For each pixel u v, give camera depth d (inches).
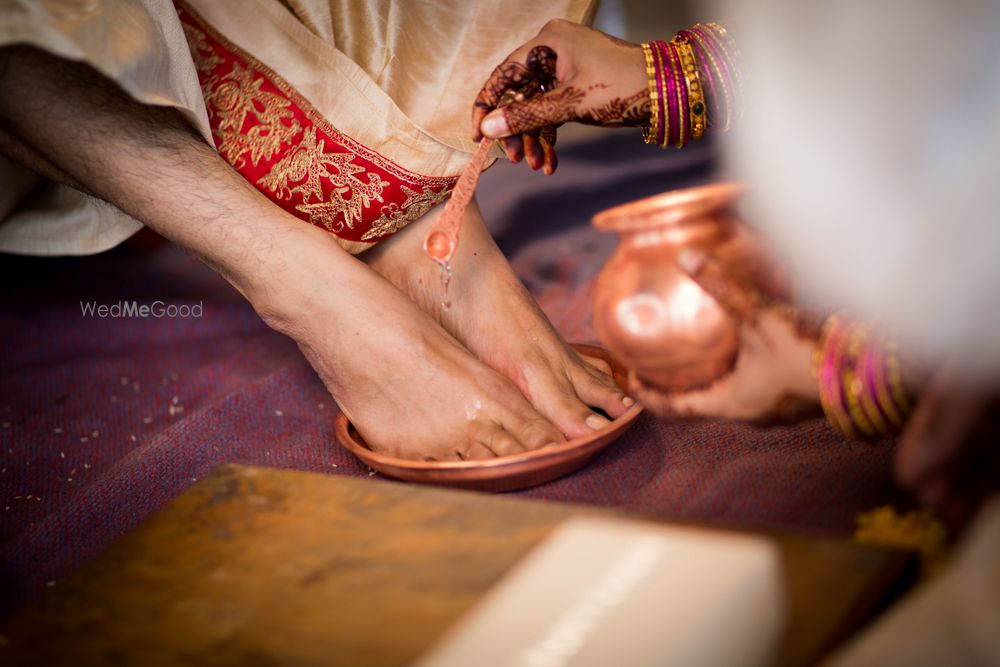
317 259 45.8
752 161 32.6
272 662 25.7
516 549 29.1
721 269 31.2
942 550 30.5
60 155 45.0
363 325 45.6
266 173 48.9
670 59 43.2
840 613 25.0
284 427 54.5
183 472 50.3
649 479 43.7
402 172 48.8
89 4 40.8
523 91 45.6
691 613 22.8
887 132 28.8
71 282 79.6
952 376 27.3
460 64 50.3
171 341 68.7
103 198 47.0
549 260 72.8
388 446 46.9
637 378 34.8
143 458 50.6
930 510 33.0
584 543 25.8
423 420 45.9
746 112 43.2
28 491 51.7
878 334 30.8
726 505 39.7
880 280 29.7
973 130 27.4
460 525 30.8
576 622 23.1
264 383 58.2
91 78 43.6
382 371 45.8
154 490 48.9
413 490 33.3
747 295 31.4
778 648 24.2
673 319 32.3
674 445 46.3
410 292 51.9
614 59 43.6
